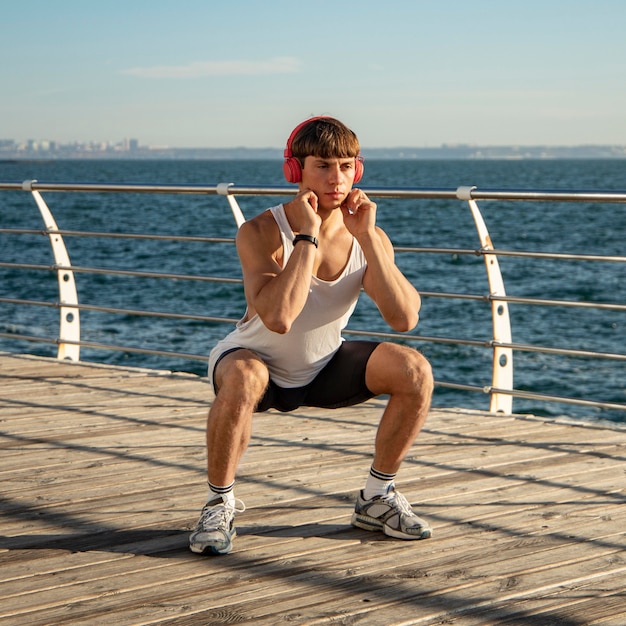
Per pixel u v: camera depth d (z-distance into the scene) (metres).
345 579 2.44
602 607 2.25
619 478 3.39
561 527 2.86
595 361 11.27
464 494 3.20
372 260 2.66
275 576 2.46
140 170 169.88
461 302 16.19
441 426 4.21
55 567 2.53
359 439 3.99
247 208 46.69
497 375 4.43
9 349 11.45
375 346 2.76
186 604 2.29
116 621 2.18
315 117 2.68
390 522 2.76
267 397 2.71
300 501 3.13
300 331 2.66
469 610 2.24
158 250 25.62
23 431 4.11
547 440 3.96
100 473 3.48
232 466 2.67
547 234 32.94
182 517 2.97
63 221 37.91
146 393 4.89
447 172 148.88
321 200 2.63
